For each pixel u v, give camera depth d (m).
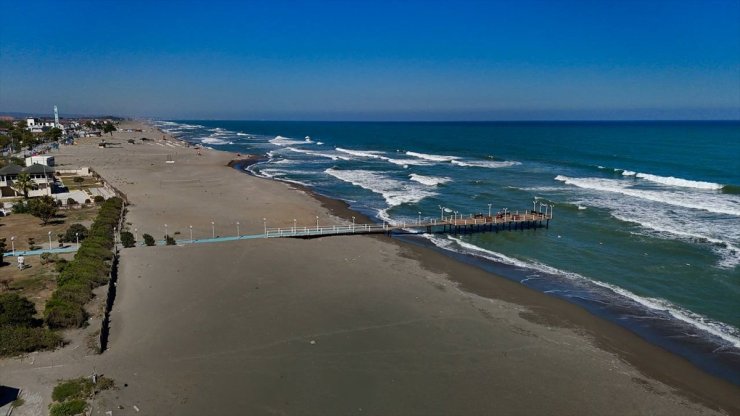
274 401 20.16
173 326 26.45
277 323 27.08
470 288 33.97
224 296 30.56
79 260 33.12
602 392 21.62
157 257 37.53
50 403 19.30
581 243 45.09
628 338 27.11
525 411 20.03
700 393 22.05
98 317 27.14
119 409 19.23
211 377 21.72
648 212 55.09
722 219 51.41
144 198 61.91
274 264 36.78
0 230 45.03
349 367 22.83
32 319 25.95
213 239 43.00
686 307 31.20
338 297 30.97
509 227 51.31
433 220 50.81
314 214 56.56
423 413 19.66
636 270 37.69
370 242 45.09
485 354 24.48
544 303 31.75
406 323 27.58
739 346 26.34
